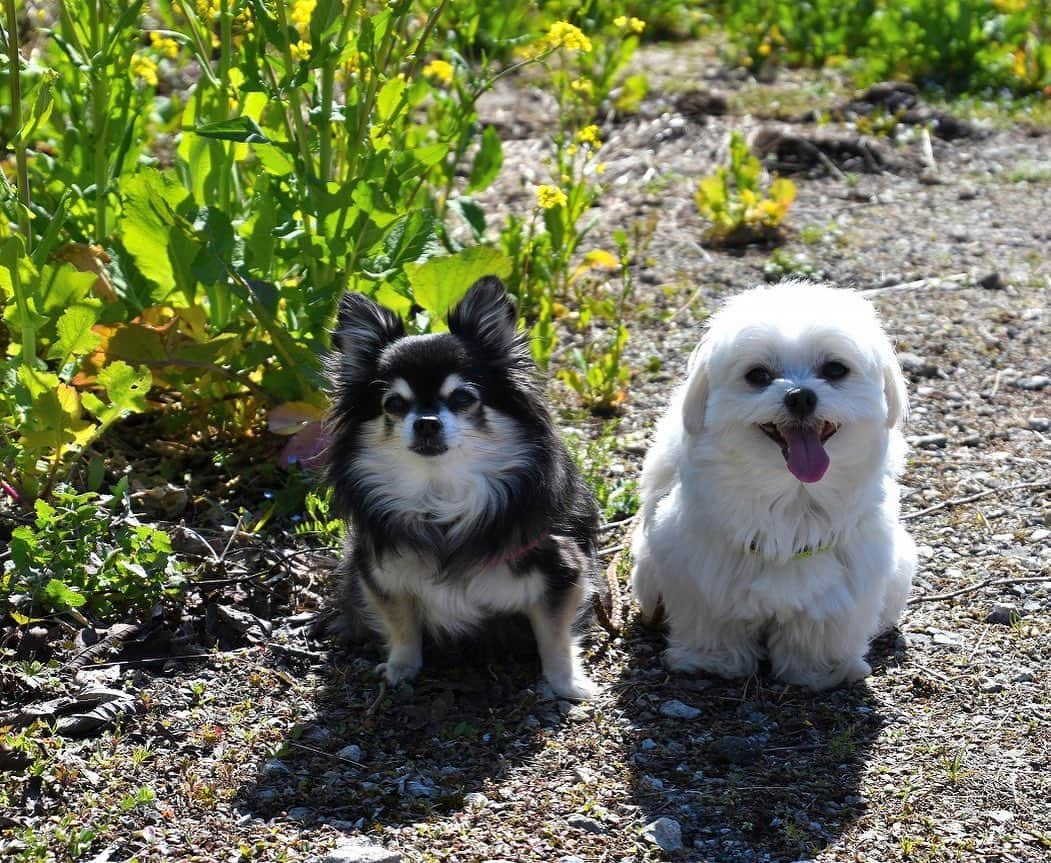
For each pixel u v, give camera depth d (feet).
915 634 14.43
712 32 40.68
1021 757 12.17
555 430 13.79
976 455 18.56
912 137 31.27
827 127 31.78
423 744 12.51
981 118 32.71
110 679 13.08
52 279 16.17
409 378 12.94
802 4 38.34
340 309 13.75
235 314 17.53
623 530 16.76
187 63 31.76
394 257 17.25
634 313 22.71
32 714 12.28
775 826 11.28
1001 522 16.79
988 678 13.51
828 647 13.44
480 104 33.04
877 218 27.04
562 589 13.29
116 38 17.63
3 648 13.35
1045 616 14.65
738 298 13.25
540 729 12.78
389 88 16.85
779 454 12.50
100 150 18.29
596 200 27.78
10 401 15.56
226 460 16.99
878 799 11.60
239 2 16.78
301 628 14.43
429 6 28.22
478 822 11.28
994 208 27.58
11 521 15.25
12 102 16.63
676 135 31.37
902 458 14.21
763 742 12.51
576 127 29.63
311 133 18.01
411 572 13.32
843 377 12.47
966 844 10.96
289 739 12.42
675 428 14.46
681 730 12.75
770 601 13.15
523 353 13.69
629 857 10.87
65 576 13.92
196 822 11.19
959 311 22.90
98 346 16.60
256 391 17.06
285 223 16.98
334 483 13.74
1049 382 20.58
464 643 14.14
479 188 21.02
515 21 33.76
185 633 13.99
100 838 10.89
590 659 14.23
